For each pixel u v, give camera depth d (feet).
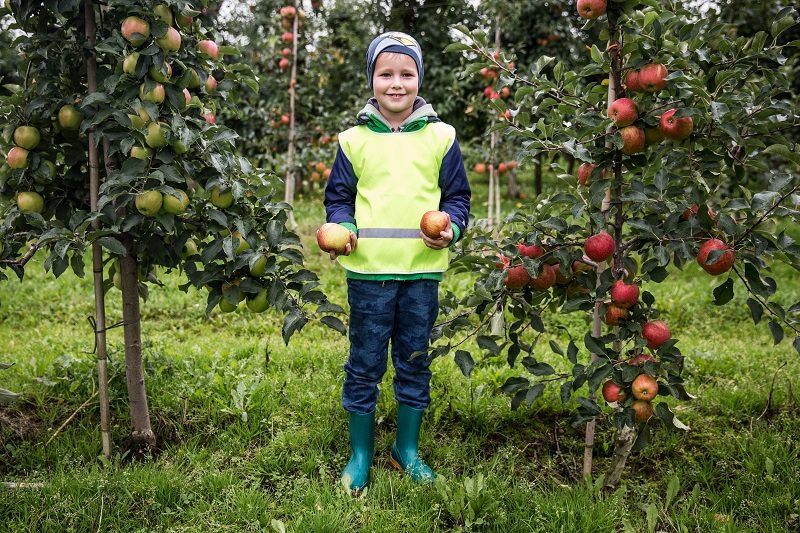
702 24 6.42
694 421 9.46
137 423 8.48
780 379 10.85
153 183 7.25
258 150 29.17
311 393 9.75
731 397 10.01
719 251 6.35
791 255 6.48
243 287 7.36
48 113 7.56
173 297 16.84
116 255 8.70
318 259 21.30
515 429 9.36
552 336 14.49
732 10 17.95
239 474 7.98
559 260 7.30
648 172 7.68
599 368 6.86
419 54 7.50
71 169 8.27
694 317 16.30
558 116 7.65
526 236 7.24
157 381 10.04
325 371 10.96
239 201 7.70
